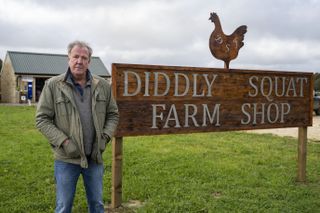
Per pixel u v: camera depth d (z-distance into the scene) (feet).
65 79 10.93
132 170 22.95
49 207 16.29
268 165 25.46
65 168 11.10
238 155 28.96
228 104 19.33
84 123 11.00
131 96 16.49
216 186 19.81
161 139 36.88
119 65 16.11
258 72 20.21
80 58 10.85
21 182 19.95
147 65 16.75
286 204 17.15
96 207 11.71
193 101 18.19
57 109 10.92
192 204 16.79
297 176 21.72
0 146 31.09
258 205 16.92
